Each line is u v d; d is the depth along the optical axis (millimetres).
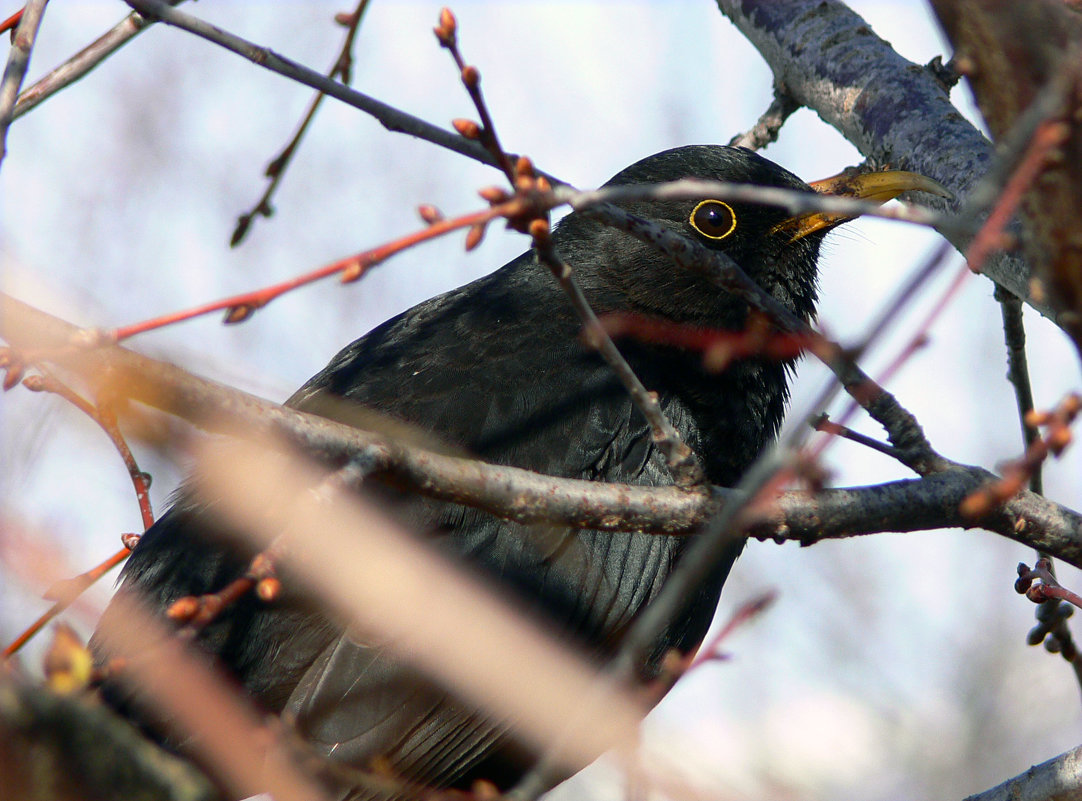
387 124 6270
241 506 8492
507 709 8766
